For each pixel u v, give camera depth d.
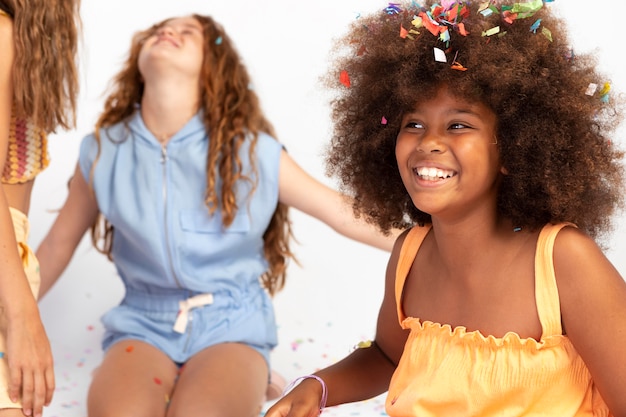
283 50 3.74
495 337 1.48
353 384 1.69
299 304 3.16
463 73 1.44
